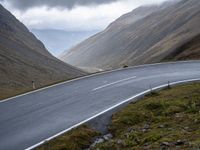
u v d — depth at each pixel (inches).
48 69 6766.7
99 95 1034.1
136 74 1368.1
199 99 815.1
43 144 660.1
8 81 4928.6
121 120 754.2
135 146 573.9
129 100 948.0
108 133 723.4
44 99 1016.2
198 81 1136.8
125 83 1192.2
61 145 645.3
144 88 1094.4
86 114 842.8
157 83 1162.6
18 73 5620.1
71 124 770.8
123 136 651.5
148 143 567.2
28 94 1096.2
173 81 1182.3
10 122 808.3
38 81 5580.7
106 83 1209.4
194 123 625.6
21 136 712.4
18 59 6476.4
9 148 652.7
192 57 2313.0
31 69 6225.4
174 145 520.4
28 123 795.4
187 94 892.6
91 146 649.0
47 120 810.8
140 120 754.8
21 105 957.8
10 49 6943.9
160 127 658.2
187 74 1323.8
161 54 6978.4
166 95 925.2
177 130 603.8
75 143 662.5
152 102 830.5
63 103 960.3
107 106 903.7
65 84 1232.2
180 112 746.8
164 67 1534.2
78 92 1089.4
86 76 1382.9
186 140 526.0
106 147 602.5
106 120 792.9
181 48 4372.5
